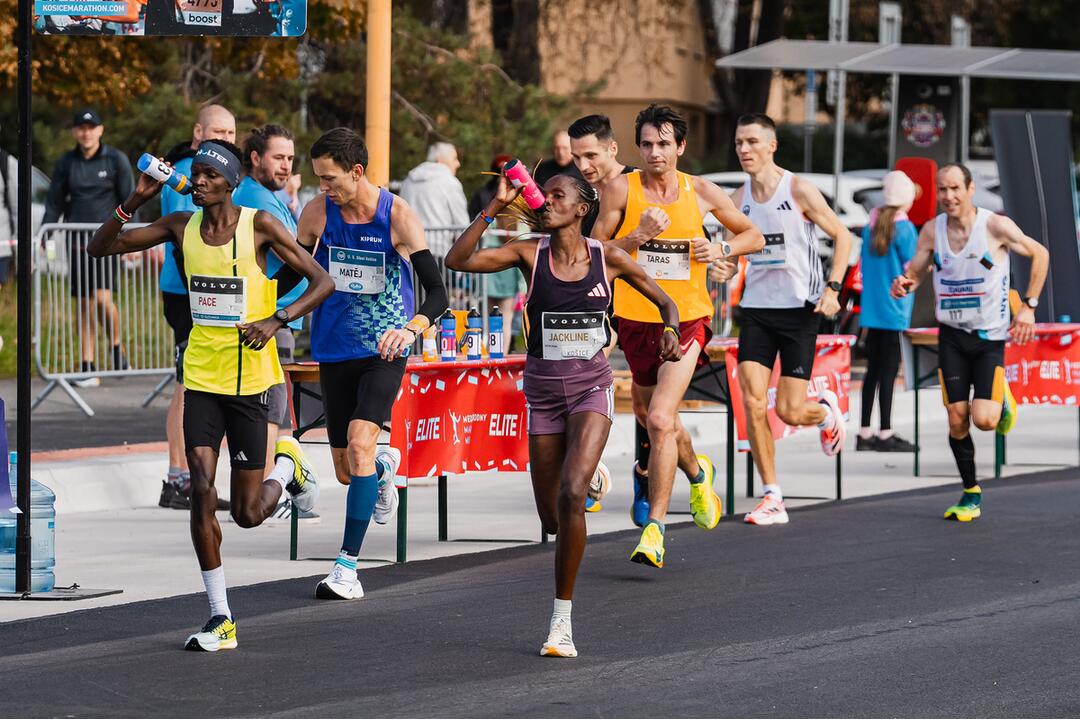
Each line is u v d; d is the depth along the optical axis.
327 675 17.77
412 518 29.28
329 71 69.62
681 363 24.20
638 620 20.80
